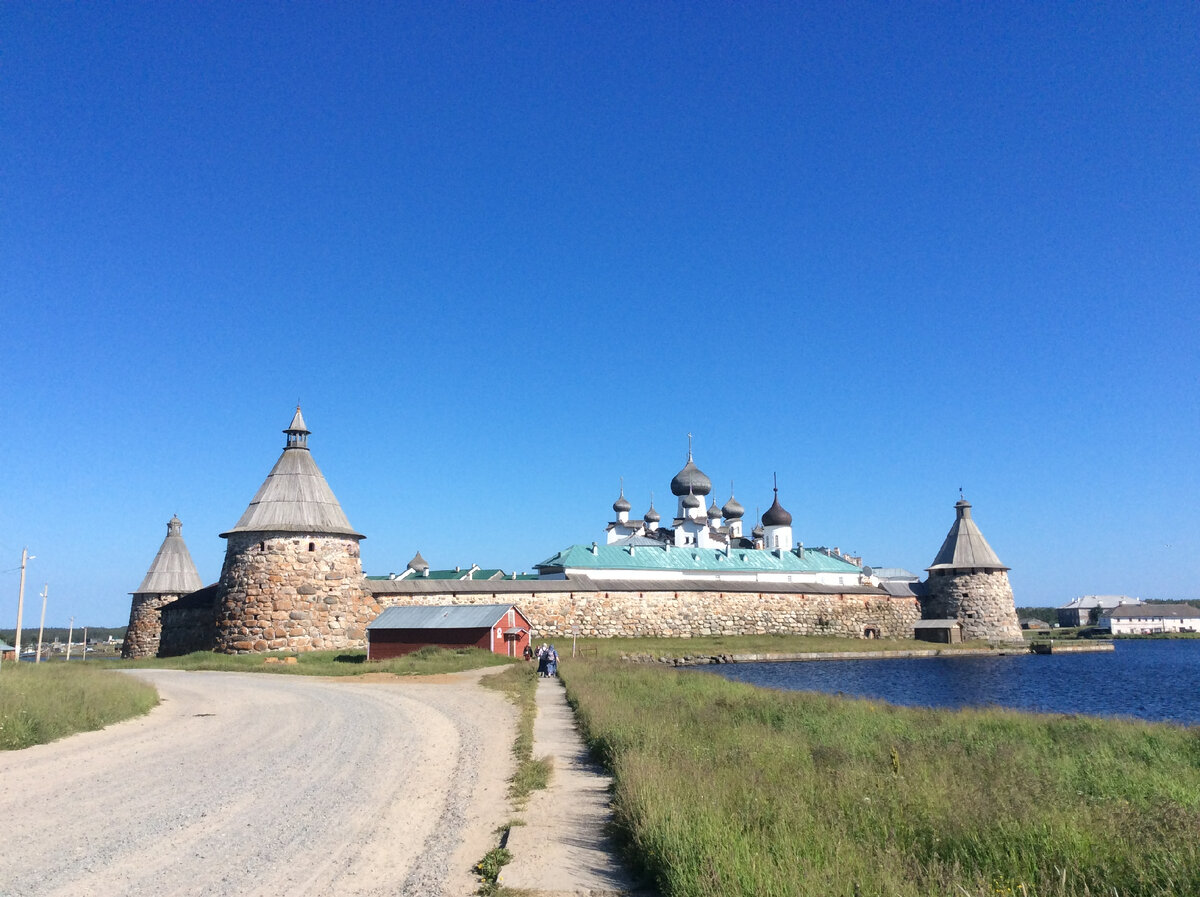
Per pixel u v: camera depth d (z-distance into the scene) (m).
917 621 90.75
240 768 17.00
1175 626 151.50
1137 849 9.45
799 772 13.98
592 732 19.75
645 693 28.55
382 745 19.94
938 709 28.83
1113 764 17.27
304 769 16.91
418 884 9.81
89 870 10.30
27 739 19.75
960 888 8.08
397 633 52.03
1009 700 44.72
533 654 54.06
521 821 12.45
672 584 79.81
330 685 35.53
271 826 12.44
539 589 72.94
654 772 12.65
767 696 29.56
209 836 11.88
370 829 12.28
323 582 57.47
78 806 13.66
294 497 58.72
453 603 65.88
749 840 9.35
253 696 30.94
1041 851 9.62
